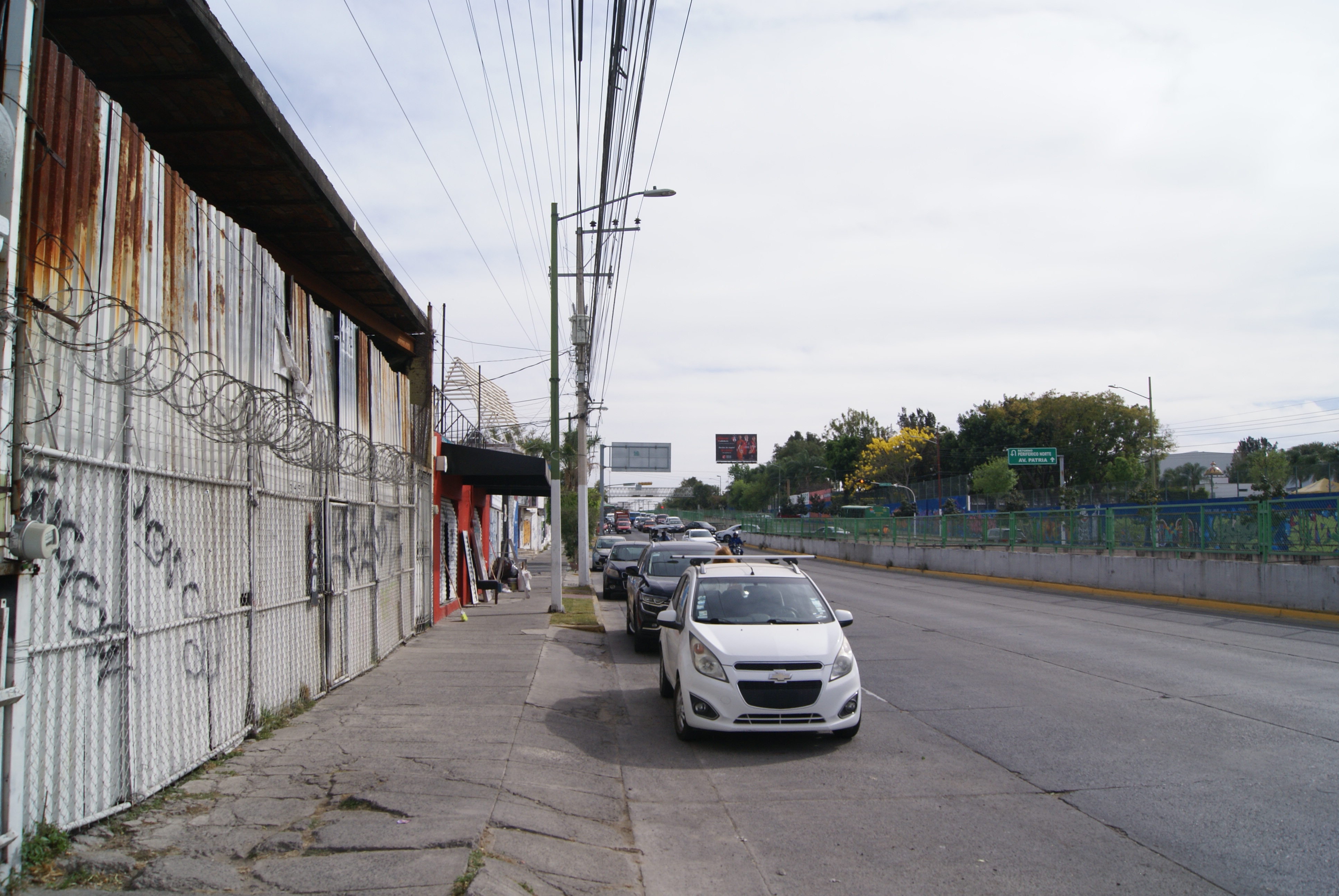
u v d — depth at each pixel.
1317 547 18.00
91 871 4.54
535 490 25.30
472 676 10.96
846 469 90.94
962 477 56.00
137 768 5.55
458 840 5.13
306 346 9.41
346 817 5.51
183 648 6.21
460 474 18.80
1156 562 22.64
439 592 17.53
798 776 7.32
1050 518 28.75
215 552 6.78
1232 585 19.91
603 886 5.00
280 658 8.27
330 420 10.18
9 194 4.29
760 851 5.61
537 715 8.94
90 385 5.13
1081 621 17.83
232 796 5.87
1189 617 18.42
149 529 5.73
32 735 4.57
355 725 8.17
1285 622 17.22
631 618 15.59
